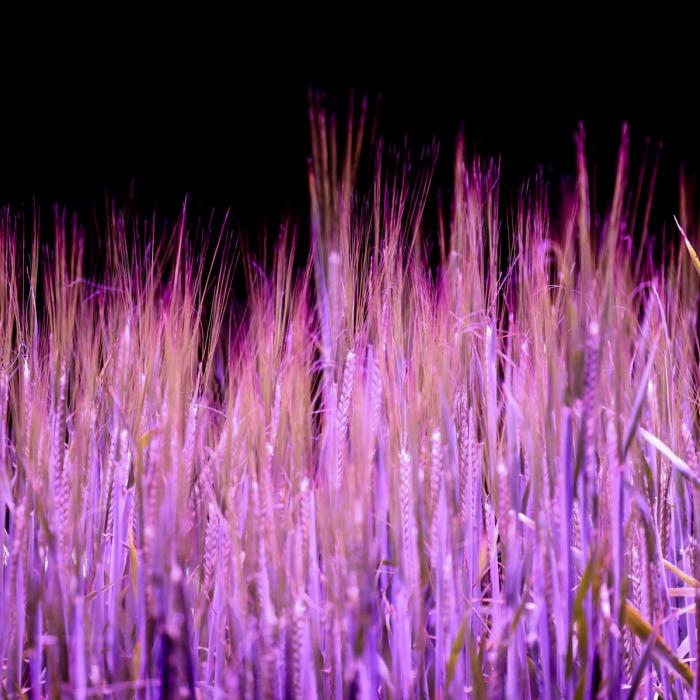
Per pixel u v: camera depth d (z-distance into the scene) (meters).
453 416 1.73
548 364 1.66
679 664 1.64
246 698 1.60
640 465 1.71
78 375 1.75
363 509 1.58
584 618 1.60
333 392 1.70
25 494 1.71
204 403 1.75
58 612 1.64
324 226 1.70
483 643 1.65
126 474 1.74
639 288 1.73
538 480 1.64
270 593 1.62
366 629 1.59
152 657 1.63
